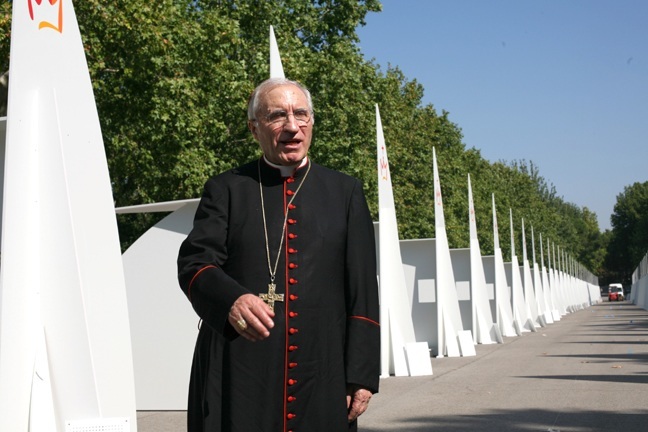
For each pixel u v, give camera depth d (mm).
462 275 30266
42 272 5934
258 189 4309
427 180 49219
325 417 4086
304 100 4355
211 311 3896
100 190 6191
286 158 4309
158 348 12836
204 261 4121
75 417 5840
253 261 4188
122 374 6109
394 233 18797
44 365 5863
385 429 11250
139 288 12898
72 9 6250
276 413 4047
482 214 70000
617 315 64000
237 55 29297
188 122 23516
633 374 17578
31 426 5758
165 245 12883
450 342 24031
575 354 23922
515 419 11875
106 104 23344
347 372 4160
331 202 4328
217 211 4266
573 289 91062
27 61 5953
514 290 39281
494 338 30750
